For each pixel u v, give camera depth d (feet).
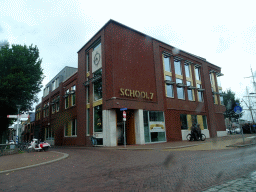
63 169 21.62
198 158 24.88
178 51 80.07
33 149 50.70
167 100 68.54
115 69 54.70
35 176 18.51
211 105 90.53
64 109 91.61
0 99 62.13
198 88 84.99
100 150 43.73
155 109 62.69
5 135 75.72
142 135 55.98
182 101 75.05
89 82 67.05
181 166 20.10
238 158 23.13
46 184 15.46
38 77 73.67
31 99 74.18
